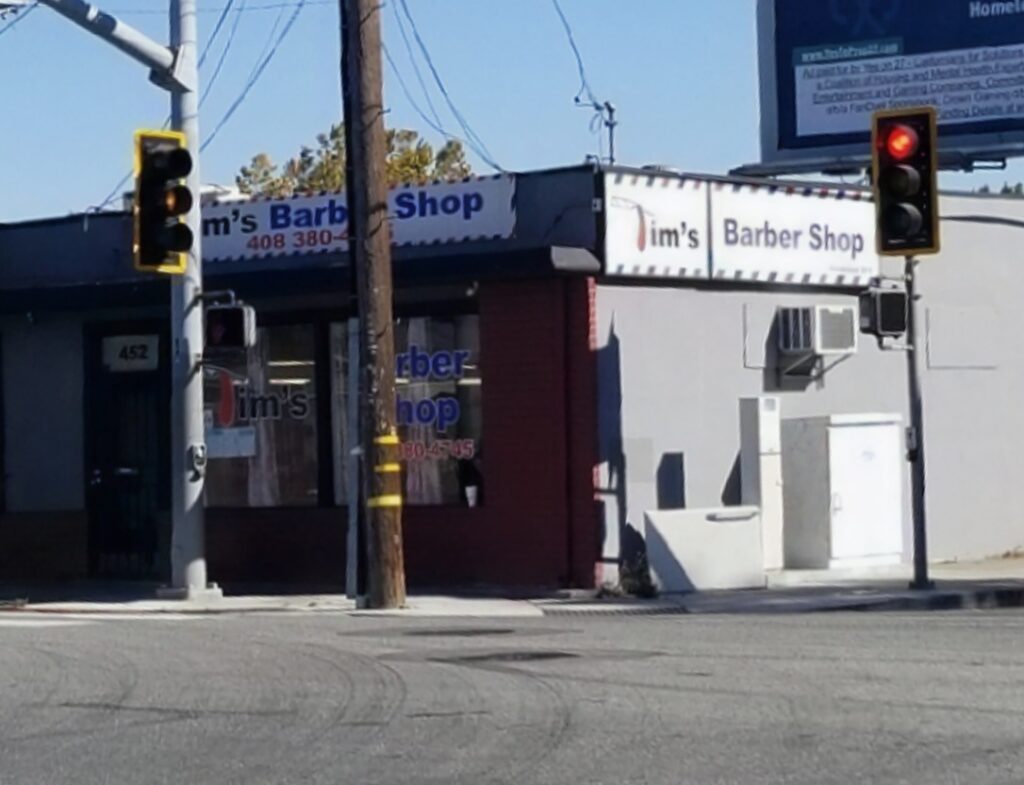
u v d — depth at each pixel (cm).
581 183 2278
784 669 1390
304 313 2512
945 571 2566
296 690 1344
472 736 1128
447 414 2397
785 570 2444
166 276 2489
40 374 2714
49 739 1166
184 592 2231
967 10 3105
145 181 2059
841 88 3181
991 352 2819
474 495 2373
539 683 1339
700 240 2391
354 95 2064
